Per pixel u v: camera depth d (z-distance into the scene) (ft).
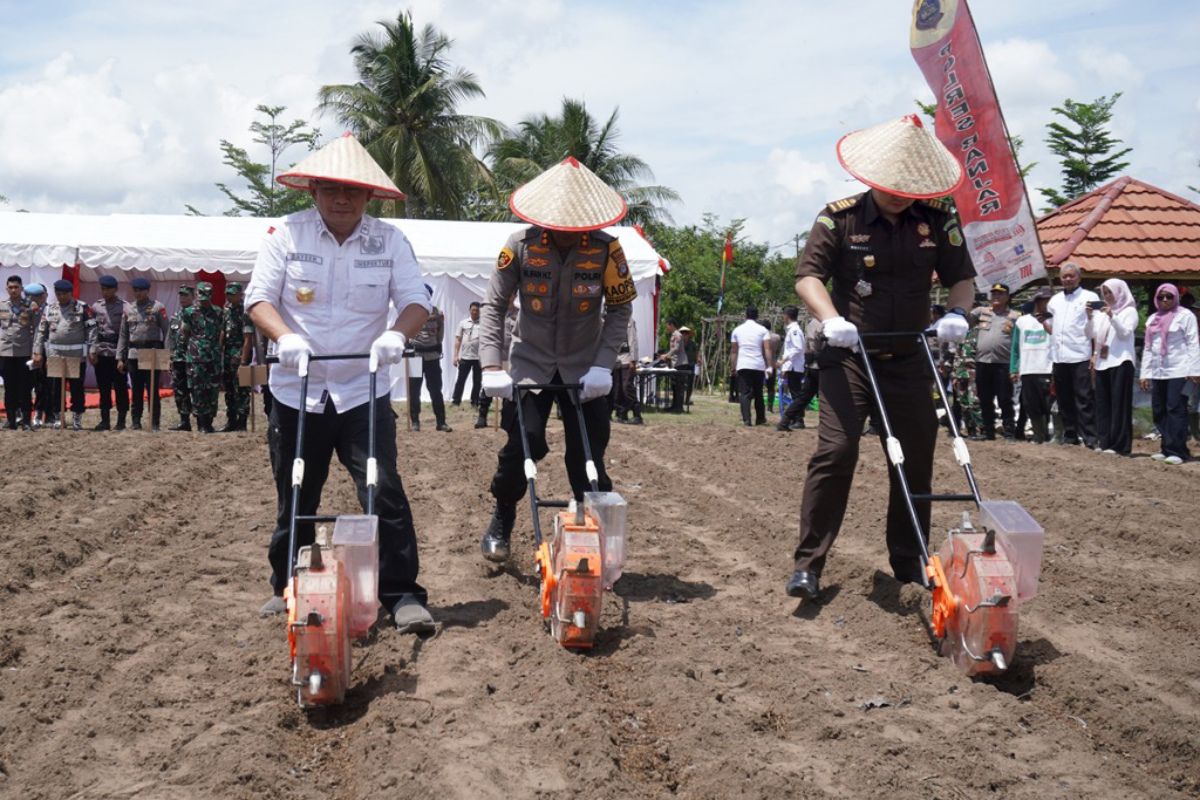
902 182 17.47
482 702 14.24
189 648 16.43
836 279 18.80
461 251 67.41
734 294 140.87
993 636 14.89
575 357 19.62
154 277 71.56
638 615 18.66
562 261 19.08
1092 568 23.26
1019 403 51.31
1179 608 19.74
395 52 124.67
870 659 16.53
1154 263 56.44
